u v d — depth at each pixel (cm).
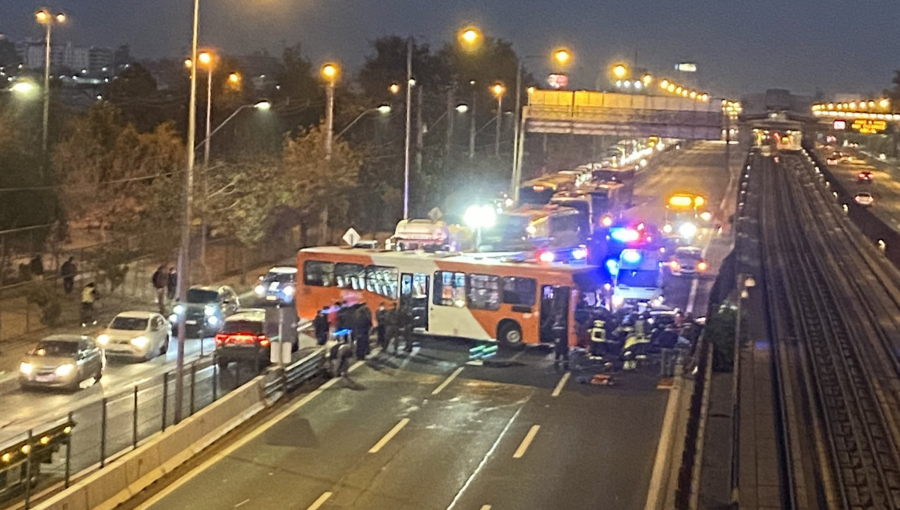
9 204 4662
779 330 5209
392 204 7744
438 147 8225
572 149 12725
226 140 8044
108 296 4991
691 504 2297
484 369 3641
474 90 11075
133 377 3534
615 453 2670
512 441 2766
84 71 14288
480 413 3047
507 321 3978
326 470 2489
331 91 6081
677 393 3284
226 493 2309
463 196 8144
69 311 4719
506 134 10888
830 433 3306
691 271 6284
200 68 7525
